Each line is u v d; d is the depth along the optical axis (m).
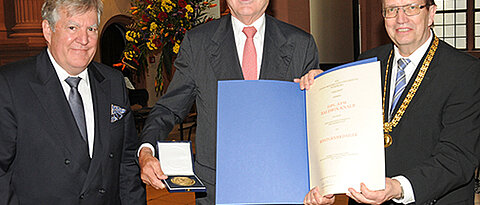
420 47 1.88
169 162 1.64
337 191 1.40
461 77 1.74
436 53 1.84
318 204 1.47
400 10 1.81
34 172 1.82
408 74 1.90
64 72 1.94
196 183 1.53
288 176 1.56
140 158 1.73
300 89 1.64
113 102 2.04
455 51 1.84
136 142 2.16
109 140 1.98
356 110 1.43
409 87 1.84
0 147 1.76
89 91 2.01
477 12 15.44
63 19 1.80
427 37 1.88
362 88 1.43
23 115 1.80
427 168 1.58
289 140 1.59
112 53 11.64
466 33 15.59
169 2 4.14
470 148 1.65
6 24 8.20
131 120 2.14
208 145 1.82
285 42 1.85
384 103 1.95
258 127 1.59
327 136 1.46
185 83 1.91
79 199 1.88
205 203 1.81
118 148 2.04
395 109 1.86
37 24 8.15
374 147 1.38
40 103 1.84
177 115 1.95
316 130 1.51
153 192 5.43
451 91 1.75
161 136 1.86
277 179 1.56
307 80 1.61
